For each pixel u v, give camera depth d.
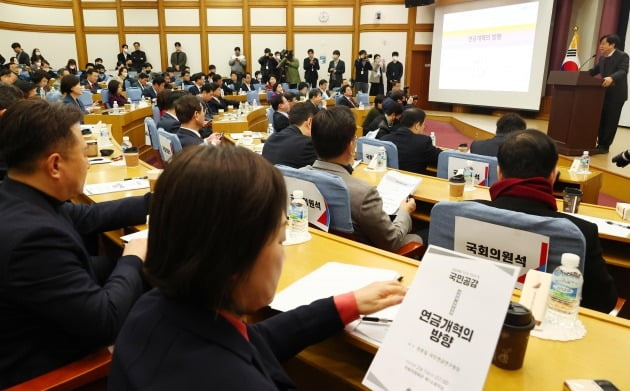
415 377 0.80
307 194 1.94
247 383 0.53
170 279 0.55
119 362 0.58
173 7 13.05
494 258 1.43
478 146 3.53
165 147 3.84
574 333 1.04
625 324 1.08
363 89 11.91
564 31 9.13
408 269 1.36
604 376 0.90
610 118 5.55
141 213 1.75
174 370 0.53
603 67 5.59
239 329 0.63
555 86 5.63
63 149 1.20
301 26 12.95
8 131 1.16
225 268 0.55
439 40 11.37
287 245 1.53
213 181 0.54
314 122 2.07
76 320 1.07
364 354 1.22
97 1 12.95
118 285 1.22
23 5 12.34
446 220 1.52
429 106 12.80
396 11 12.42
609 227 2.04
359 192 1.95
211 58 13.31
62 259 1.08
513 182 1.55
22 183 1.19
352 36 12.84
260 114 7.98
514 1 9.41
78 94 5.59
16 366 1.08
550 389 0.86
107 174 2.69
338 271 1.31
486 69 10.20
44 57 12.93
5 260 1.02
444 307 0.82
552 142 1.57
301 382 1.32
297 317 0.96
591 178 3.41
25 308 1.06
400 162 3.66
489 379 0.89
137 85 10.74
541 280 1.11
